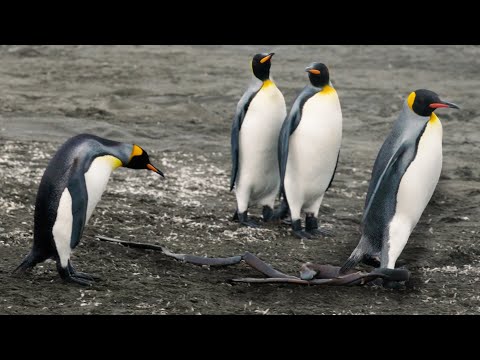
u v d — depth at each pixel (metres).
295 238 14.27
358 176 19.39
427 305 11.06
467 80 32.81
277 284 11.62
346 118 26.16
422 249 13.68
